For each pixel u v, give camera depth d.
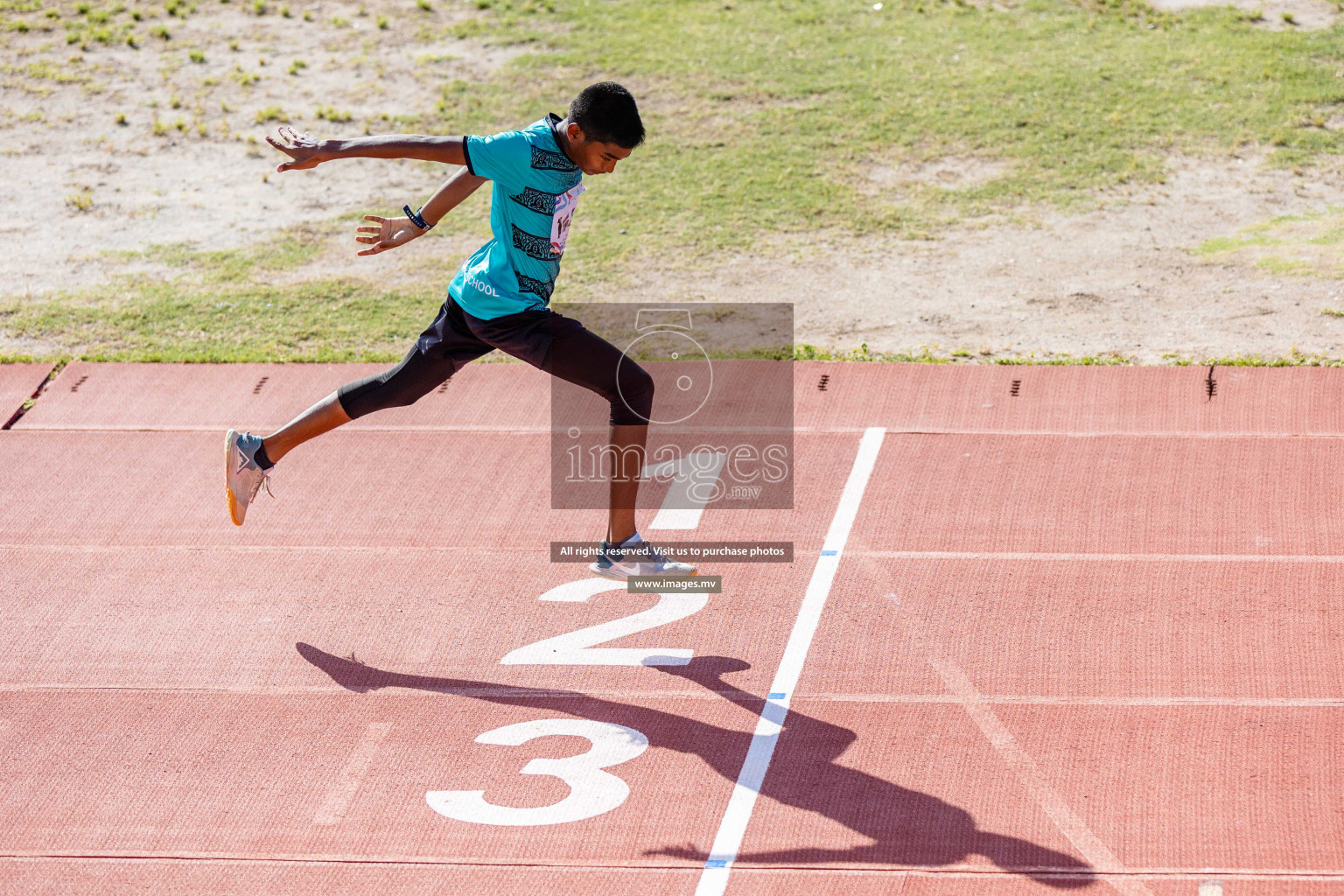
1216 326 24.05
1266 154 32.28
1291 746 13.56
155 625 16.34
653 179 32.19
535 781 13.47
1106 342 23.64
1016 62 38.22
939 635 15.69
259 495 19.34
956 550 17.52
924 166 32.44
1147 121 34.25
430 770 13.68
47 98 37.94
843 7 42.91
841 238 28.92
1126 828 12.56
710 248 28.53
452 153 13.73
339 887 12.17
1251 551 17.23
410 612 16.50
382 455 20.45
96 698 14.95
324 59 40.34
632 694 14.81
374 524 18.53
